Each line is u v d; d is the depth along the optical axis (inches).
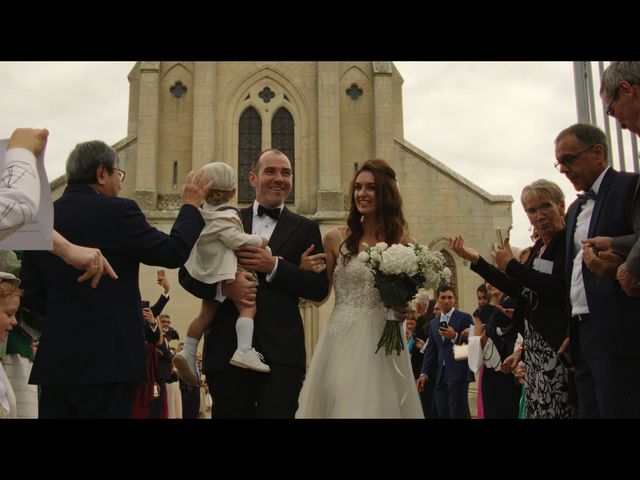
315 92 1254.9
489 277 254.2
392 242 241.8
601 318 189.3
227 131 1235.9
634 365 185.2
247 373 227.9
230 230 224.8
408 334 548.4
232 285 224.5
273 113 1248.2
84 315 188.9
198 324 236.2
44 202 141.1
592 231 202.4
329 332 231.9
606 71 185.6
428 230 1196.5
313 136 1235.9
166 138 1232.8
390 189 243.8
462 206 1202.6
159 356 448.5
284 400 219.9
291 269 227.1
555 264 244.4
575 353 207.5
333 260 246.5
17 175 130.7
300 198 1215.6
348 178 1237.7
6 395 234.1
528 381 246.8
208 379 233.9
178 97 1250.6
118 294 193.9
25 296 202.8
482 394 342.3
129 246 195.5
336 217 1160.8
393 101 1327.5
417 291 224.7
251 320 222.1
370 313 229.3
